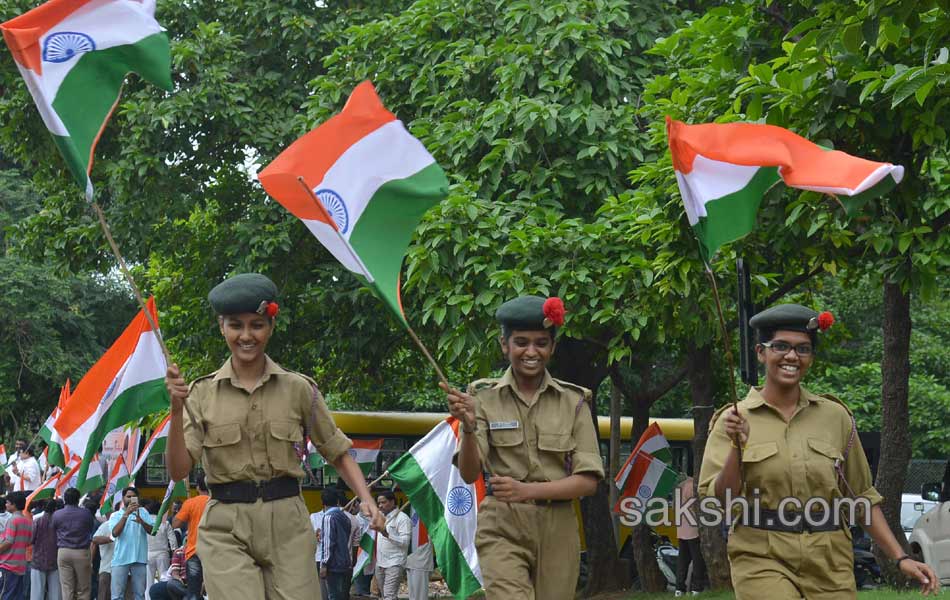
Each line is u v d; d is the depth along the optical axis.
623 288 13.95
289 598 6.23
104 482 16.84
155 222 19.36
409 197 6.73
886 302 14.59
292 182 6.56
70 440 11.84
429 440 9.38
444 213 14.79
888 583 14.84
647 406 19.22
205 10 20.14
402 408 30.92
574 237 14.45
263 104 19.25
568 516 6.93
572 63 15.55
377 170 6.70
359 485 6.61
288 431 6.38
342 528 17.16
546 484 6.74
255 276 6.41
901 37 10.05
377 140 6.70
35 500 19.56
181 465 6.16
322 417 6.52
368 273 6.41
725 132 6.73
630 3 16.83
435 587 22.91
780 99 10.41
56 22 6.21
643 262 13.73
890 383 14.62
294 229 19.19
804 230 12.31
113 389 9.36
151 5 6.52
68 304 31.94
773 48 11.65
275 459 6.34
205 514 6.36
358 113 6.68
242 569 6.20
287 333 19.83
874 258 12.67
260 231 18.80
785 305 6.46
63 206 20.50
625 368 22.42
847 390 27.17
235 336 6.34
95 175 19.47
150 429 18.92
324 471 24.31
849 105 10.35
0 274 30.42
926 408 26.59
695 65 13.20
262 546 6.29
